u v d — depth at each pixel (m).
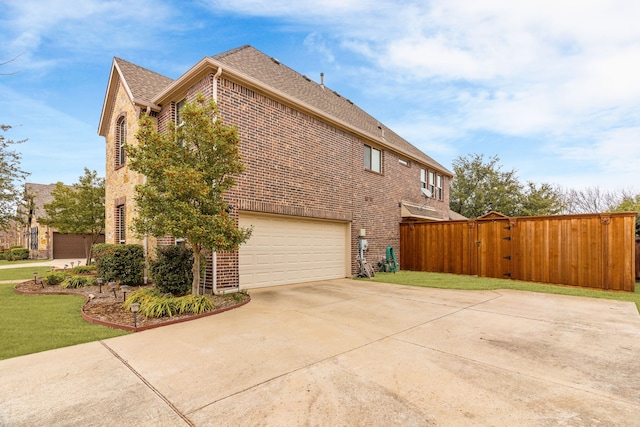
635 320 5.87
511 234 11.23
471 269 12.27
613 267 9.20
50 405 2.91
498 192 26.69
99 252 9.90
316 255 10.83
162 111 10.08
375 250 13.32
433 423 2.63
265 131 9.01
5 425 2.61
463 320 5.80
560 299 7.83
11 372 3.58
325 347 4.38
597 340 4.74
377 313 6.28
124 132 11.84
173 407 2.88
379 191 13.72
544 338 4.82
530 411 2.81
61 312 6.22
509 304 7.19
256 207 8.66
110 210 12.41
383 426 2.59
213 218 6.07
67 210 16.55
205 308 6.17
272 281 9.38
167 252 7.31
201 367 3.72
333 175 11.30
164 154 6.06
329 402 2.96
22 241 33.22
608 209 28.95
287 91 9.91
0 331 5.01
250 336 4.84
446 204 19.88
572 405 2.92
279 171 9.35
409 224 14.55
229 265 8.03
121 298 7.34
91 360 3.92
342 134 11.78
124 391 3.17
